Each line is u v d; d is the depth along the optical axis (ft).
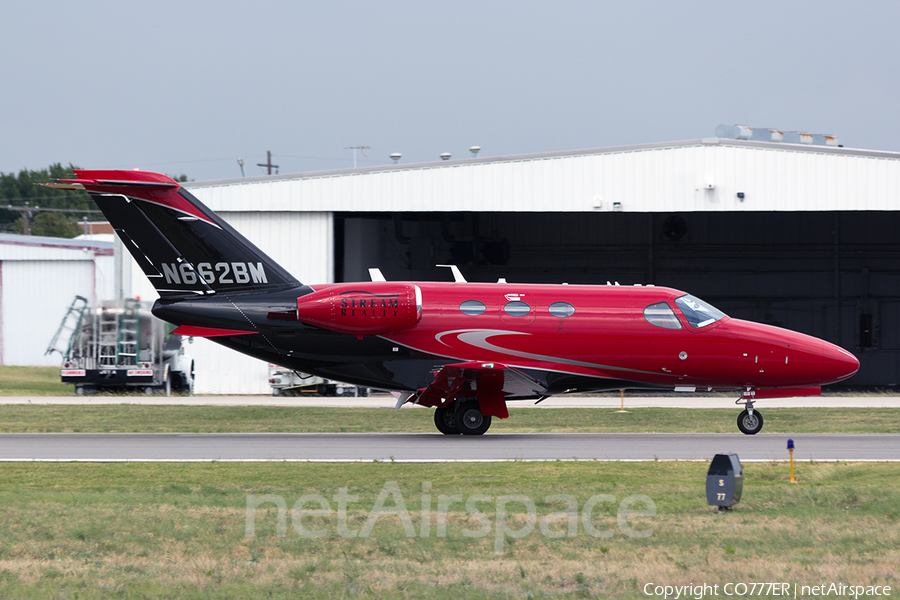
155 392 424.87
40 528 124.98
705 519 130.82
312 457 200.13
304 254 440.04
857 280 574.56
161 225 243.81
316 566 105.50
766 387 258.16
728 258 584.40
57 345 634.02
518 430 269.03
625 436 248.52
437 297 246.06
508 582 99.50
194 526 126.62
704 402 390.63
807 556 110.22
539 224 592.60
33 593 95.14
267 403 372.99
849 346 574.56
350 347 244.01
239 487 159.63
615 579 100.58
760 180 425.28
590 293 252.21
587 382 250.98
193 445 224.94
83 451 213.05
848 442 232.53
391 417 310.04
